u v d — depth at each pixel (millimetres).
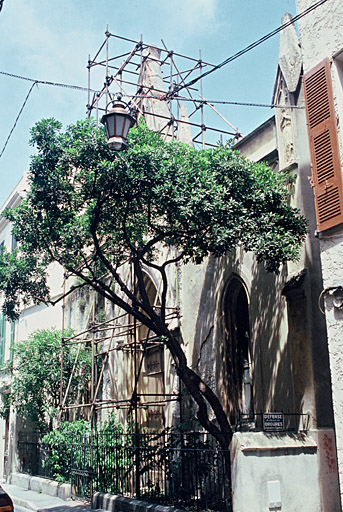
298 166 11805
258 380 12602
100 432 16344
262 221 10844
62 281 25000
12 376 22547
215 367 14508
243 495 8836
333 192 8586
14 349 21781
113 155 11047
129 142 11344
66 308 24203
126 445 14289
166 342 11930
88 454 15664
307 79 9391
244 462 9000
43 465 19297
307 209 11531
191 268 16234
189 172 10969
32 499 16812
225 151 11648
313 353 10656
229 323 14461
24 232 12625
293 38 12750
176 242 12422
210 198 10711
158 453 12383
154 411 17969
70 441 17375
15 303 14180
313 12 9500
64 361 20953
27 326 27859
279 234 10859
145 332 19422
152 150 11070
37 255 13992
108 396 20219
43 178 11648
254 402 12711
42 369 20500
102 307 21531
